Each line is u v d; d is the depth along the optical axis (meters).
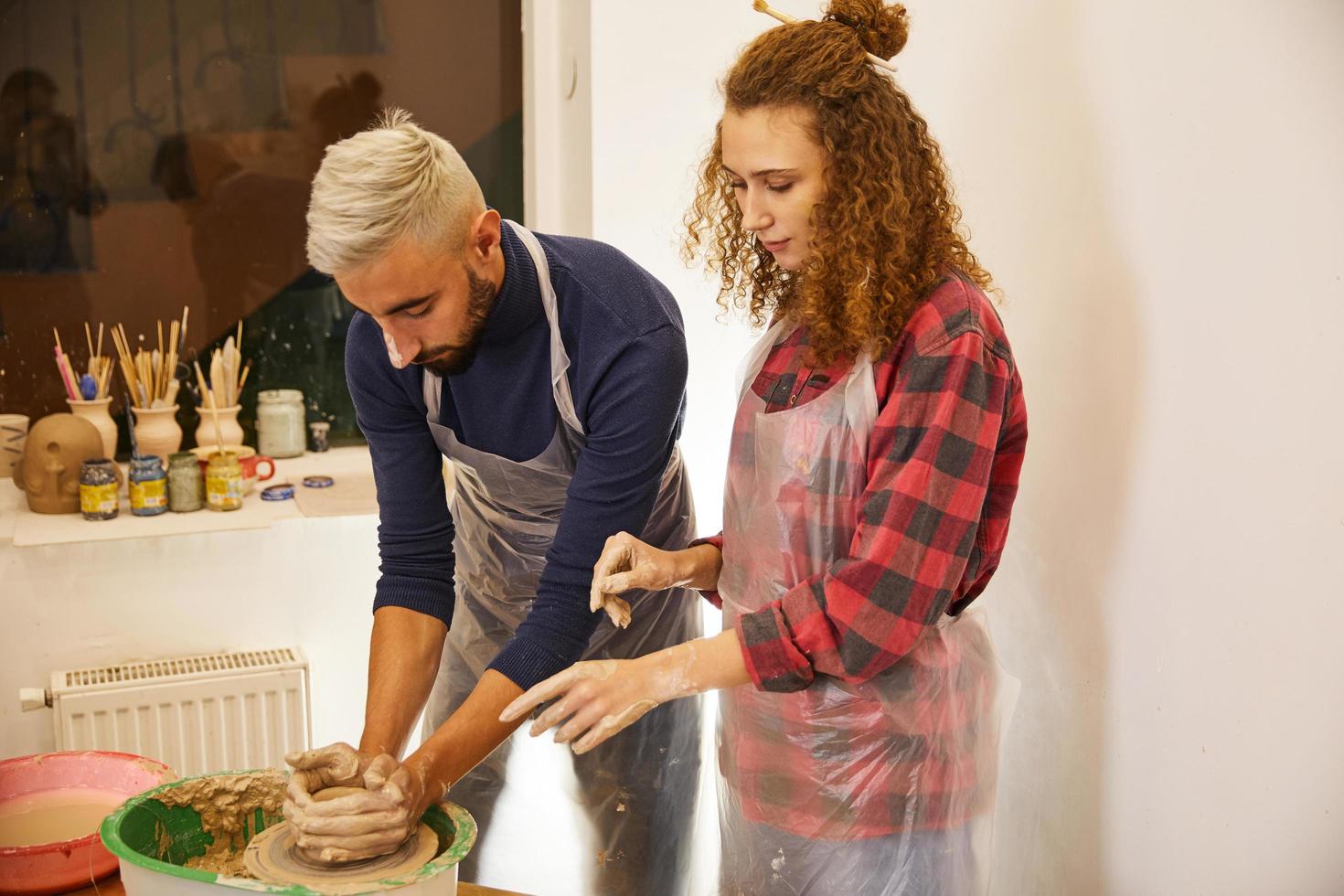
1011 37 1.65
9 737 2.30
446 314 1.22
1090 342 1.53
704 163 1.48
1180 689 1.40
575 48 2.27
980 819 1.36
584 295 1.36
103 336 2.45
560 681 1.22
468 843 1.09
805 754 1.31
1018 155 1.66
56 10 2.29
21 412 2.43
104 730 2.23
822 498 1.28
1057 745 1.65
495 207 2.65
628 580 1.31
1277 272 1.22
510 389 1.43
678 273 2.23
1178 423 1.38
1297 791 1.23
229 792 1.19
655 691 1.23
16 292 2.38
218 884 0.98
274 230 2.51
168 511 2.32
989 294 1.73
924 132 1.27
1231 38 1.27
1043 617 1.67
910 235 1.22
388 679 1.40
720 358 2.24
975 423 1.18
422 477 1.50
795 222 1.24
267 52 2.43
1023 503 1.71
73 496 2.28
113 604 2.32
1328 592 1.17
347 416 2.69
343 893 0.98
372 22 2.48
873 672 1.22
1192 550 1.37
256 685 2.30
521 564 1.68
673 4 2.14
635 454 1.36
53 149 2.34
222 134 2.44
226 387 2.48
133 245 2.43
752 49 1.25
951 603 1.37
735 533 1.38
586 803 1.77
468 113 2.58
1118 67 1.45
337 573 2.45
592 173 2.18
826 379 1.30
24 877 1.17
